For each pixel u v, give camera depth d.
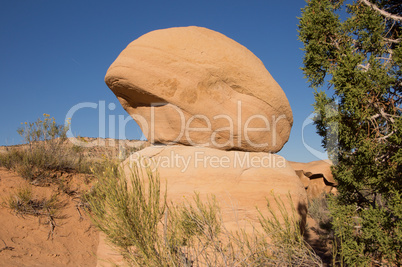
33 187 8.47
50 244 7.16
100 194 3.89
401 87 4.98
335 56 5.48
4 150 10.03
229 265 3.31
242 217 5.22
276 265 3.14
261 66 5.81
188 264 3.55
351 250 4.51
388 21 6.30
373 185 5.09
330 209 5.45
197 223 3.81
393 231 4.30
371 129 4.76
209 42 5.49
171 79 5.34
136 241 3.45
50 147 9.96
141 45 5.44
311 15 5.65
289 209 5.40
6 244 6.50
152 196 4.06
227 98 5.59
